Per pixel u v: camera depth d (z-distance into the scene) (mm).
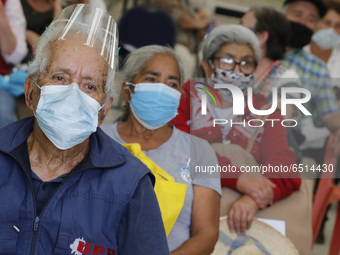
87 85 1700
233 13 4715
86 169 1711
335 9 4102
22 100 3342
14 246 1591
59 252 1610
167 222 2188
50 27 1765
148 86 2648
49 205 1628
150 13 3646
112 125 2787
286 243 2822
